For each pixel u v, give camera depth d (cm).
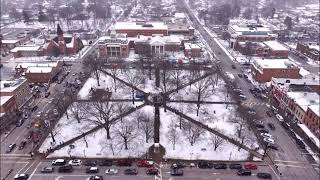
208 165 10131
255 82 17550
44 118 12962
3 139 11681
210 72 18375
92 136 11750
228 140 11519
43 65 17862
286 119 13275
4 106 12625
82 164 10269
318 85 14900
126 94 15500
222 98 15138
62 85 16788
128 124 12288
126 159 10481
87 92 15650
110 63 19425
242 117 12925
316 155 10794
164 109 13738
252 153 10831
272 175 9781
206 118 13088
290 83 14538
